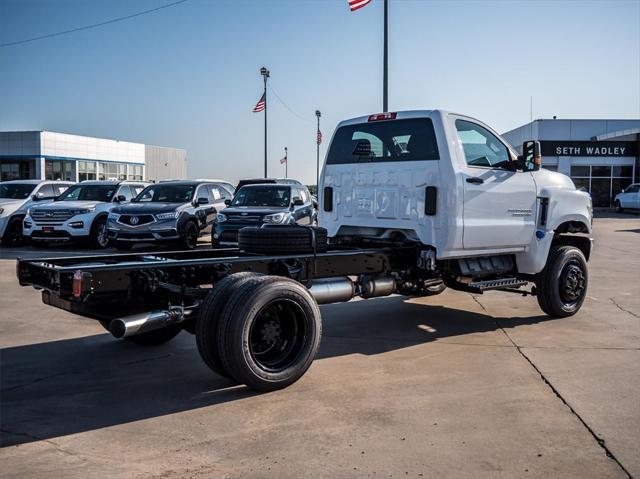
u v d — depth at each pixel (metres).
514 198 6.98
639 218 33.00
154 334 6.30
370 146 7.00
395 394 4.89
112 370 5.56
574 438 4.03
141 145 57.31
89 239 15.95
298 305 5.04
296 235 5.73
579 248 8.16
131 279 4.80
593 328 7.25
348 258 6.02
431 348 6.32
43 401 4.74
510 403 4.68
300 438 4.03
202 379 5.30
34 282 5.00
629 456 3.77
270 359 5.05
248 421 4.33
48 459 3.72
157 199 15.77
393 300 9.09
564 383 5.16
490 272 7.18
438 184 6.34
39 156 45.03
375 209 6.93
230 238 13.61
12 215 16.58
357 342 6.57
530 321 7.64
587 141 41.41
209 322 4.82
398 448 3.88
